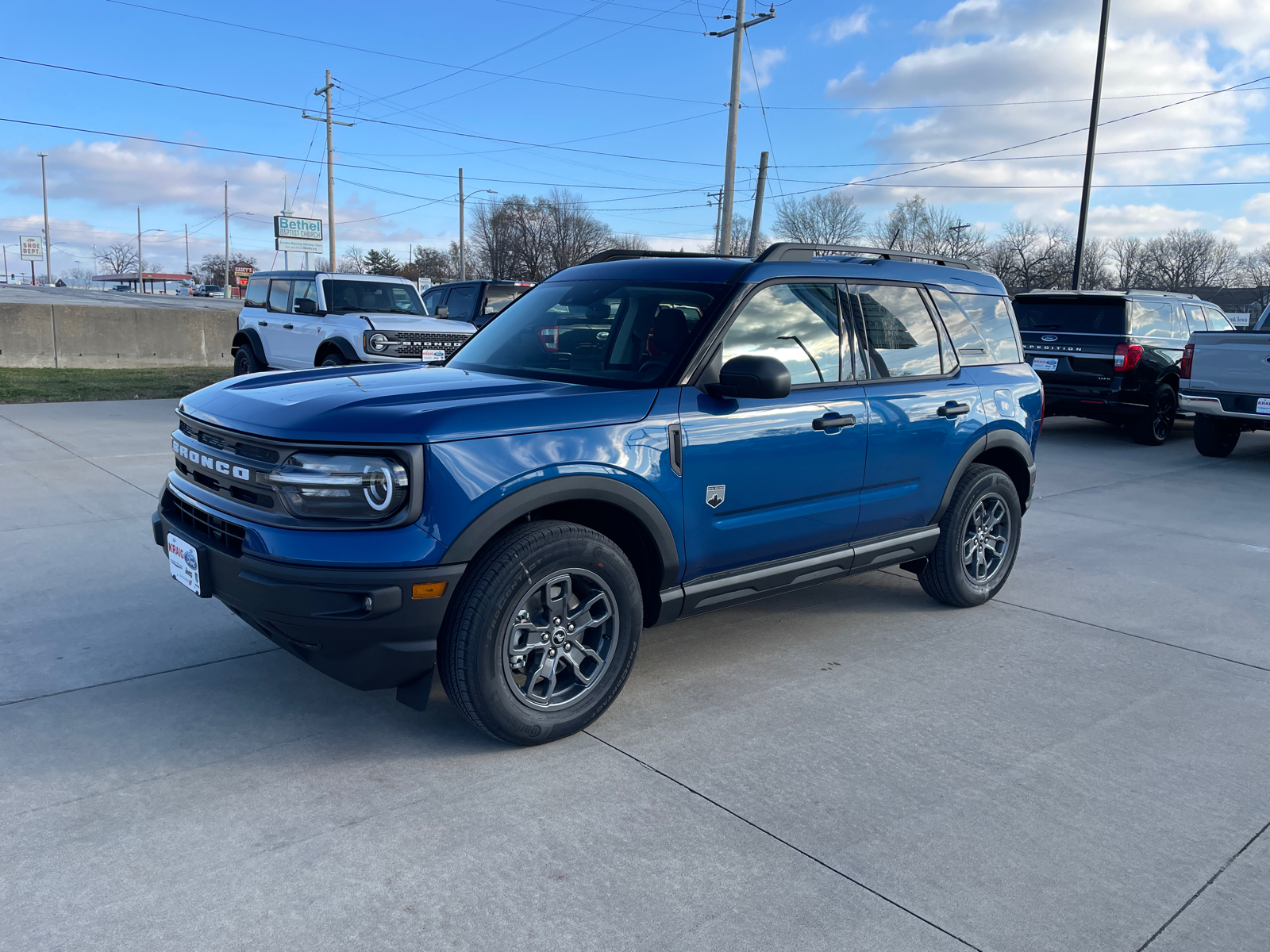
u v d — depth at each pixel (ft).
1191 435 43.24
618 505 10.67
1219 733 11.55
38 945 7.04
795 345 12.78
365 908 7.62
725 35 95.45
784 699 12.19
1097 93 71.15
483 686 9.84
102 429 32.53
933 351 15.03
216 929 7.30
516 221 226.38
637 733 11.07
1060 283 205.46
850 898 7.96
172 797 9.26
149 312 63.41
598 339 12.66
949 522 15.44
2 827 8.61
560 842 8.69
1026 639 14.90
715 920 7.62
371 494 9.20
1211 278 231.91
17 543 18.01
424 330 37.68
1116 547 21.16
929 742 11.04
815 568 13.30
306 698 11.68
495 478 9.63
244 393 11.14
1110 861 8.66
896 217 201.67
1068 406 38.99
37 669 12.30
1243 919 7.86
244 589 9.53
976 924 7.66
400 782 9.70
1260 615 16.44
